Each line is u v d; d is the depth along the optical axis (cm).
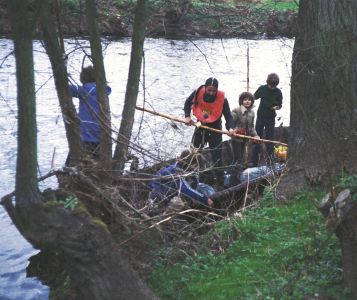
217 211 689
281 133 1006
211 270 516
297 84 643
